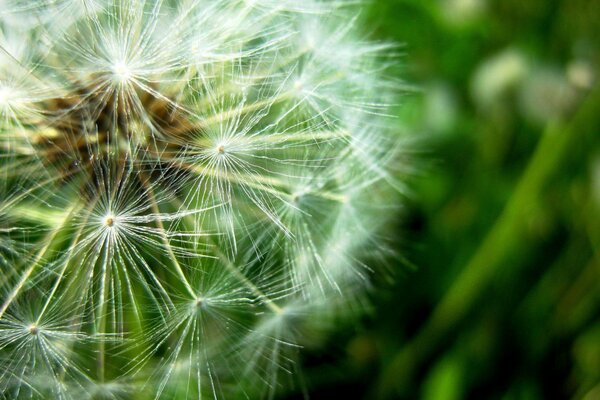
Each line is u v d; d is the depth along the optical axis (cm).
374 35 11
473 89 11
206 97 7
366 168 8
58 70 7
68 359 7
